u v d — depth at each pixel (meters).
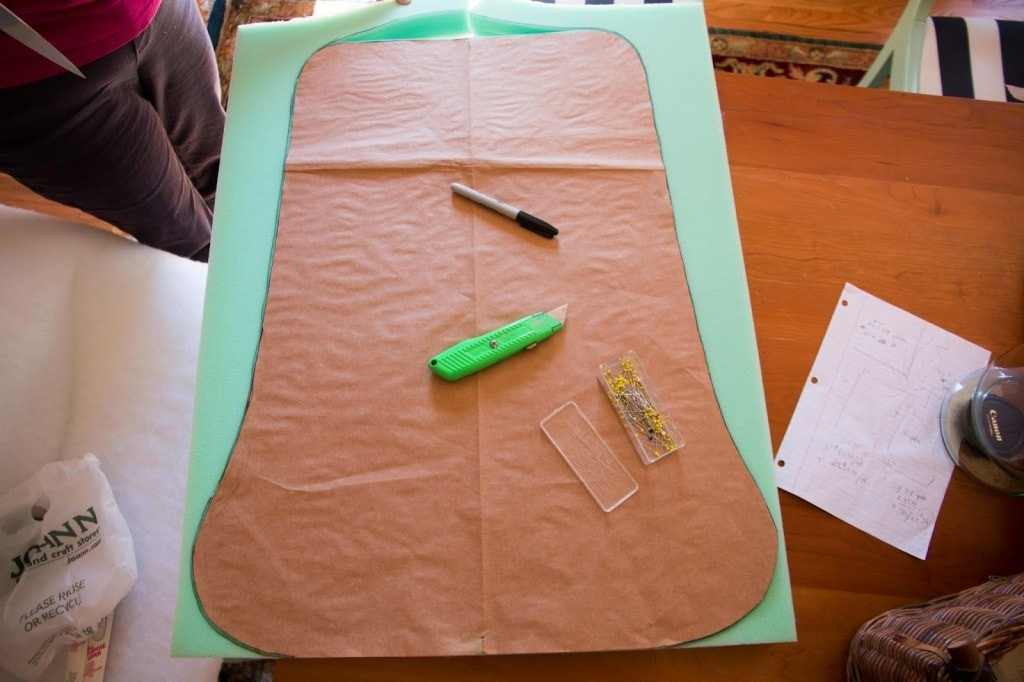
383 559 0.61
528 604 0.60
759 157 0.84
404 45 0.85
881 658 0.58
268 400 0.67
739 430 0.68
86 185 0.90
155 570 0.82
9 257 0.88
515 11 0.88
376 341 0.69
